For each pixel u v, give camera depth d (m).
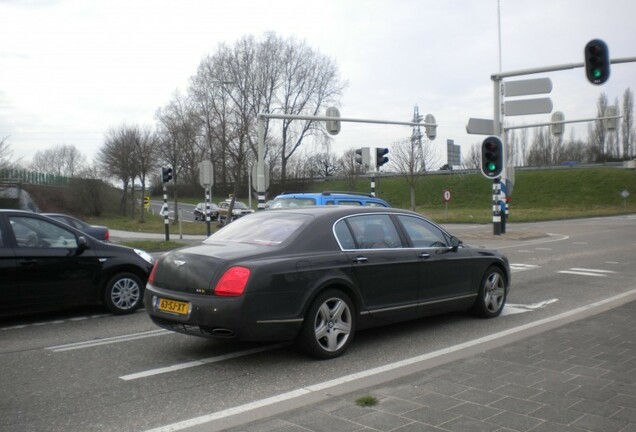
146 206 56.28
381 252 6.49
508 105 21.88
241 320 5.38
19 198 48.97
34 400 4.75
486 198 68.56
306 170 70.69
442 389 4.73
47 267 7.81
